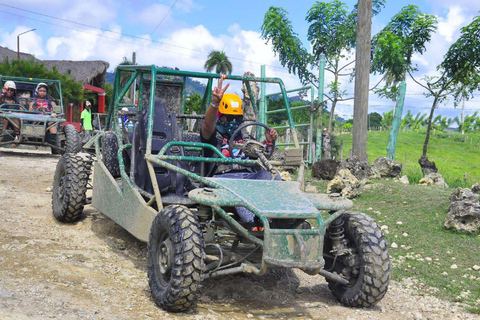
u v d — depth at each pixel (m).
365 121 11.12
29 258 4.40
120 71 5.57
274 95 11.70
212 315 3.61
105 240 5.45
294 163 4.80
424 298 4.64
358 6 11.16
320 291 4.61
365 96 11.09
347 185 8.50
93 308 3.38
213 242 3.84
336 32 18.97
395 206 7.79
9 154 13.24
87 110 17.75
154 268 3.80
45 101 13.79
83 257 4.68
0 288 3.48
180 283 3.42
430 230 6.67
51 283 3.79
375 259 3.90
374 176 10.00
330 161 10.05
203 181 4.01
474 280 5.17
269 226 3.63
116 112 5.61
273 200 3.74
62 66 36.03
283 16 18.36
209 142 4.89
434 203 7.62
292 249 3.50
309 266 3.47
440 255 5.87
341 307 4.12
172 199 4.57
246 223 4.01
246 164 4.56
